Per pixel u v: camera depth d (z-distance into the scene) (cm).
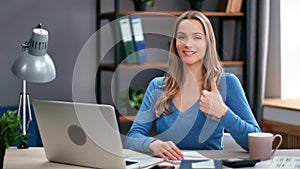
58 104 176
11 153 205
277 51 382
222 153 203
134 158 187
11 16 345
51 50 355
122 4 371
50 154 188
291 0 378
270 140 186
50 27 354
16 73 191
